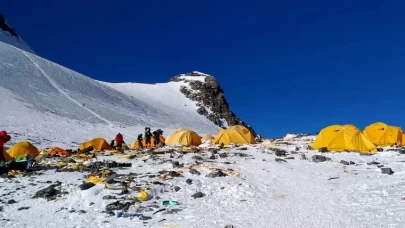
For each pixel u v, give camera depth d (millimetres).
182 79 190625
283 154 20391
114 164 17750
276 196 12273
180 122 126188
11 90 74000
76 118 69125
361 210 10328
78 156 23516
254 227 9305
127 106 111938
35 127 51875
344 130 22719
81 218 10500
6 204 11992
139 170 16719
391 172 14742
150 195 12406
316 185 13484
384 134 26484
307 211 10469
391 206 10492
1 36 161000
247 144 28266
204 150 23359
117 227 9672
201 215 10492
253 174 15391
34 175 16219
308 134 40031
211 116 162250
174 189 13164
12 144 38188
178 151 22719
